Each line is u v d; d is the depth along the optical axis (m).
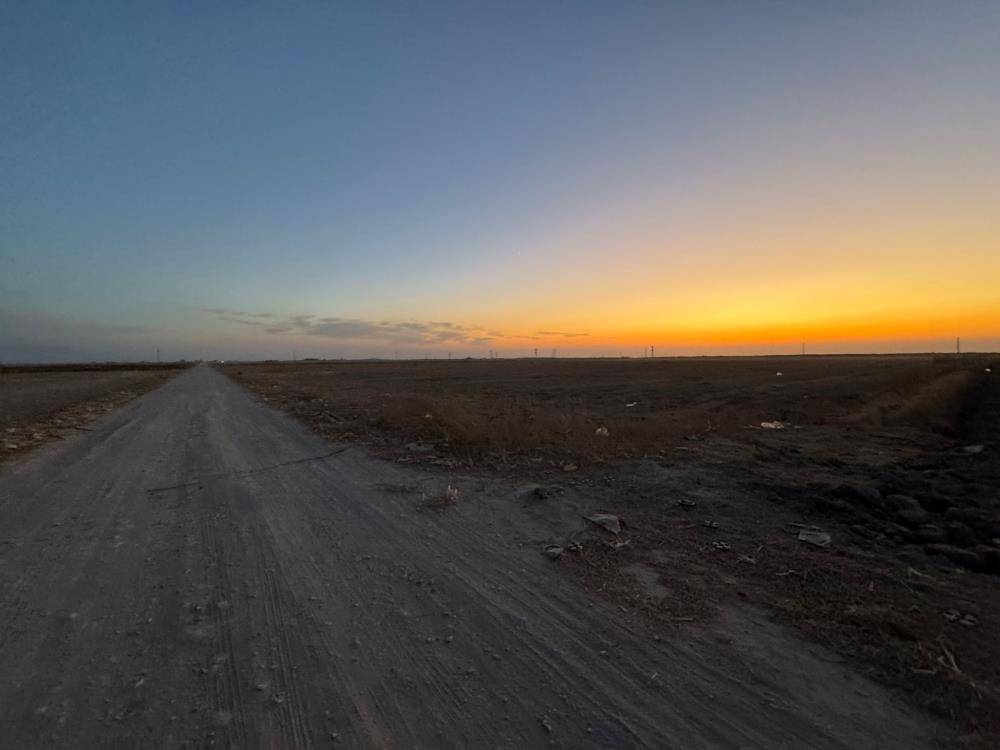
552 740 3.02
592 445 11.20
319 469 10.61
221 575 5.45
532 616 4.48
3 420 19.62
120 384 50.56
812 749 2.90
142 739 3.07
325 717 3.25
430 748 2.98
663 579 5.09
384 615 4.55
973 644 3.85
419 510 7.58
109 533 6.83
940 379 31.62
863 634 4.02
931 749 2.88
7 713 3.30
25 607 4.77
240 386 44.25
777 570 5.21
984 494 8.05
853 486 7.73
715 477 8.67
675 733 3.05
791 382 35.75
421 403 17.20
